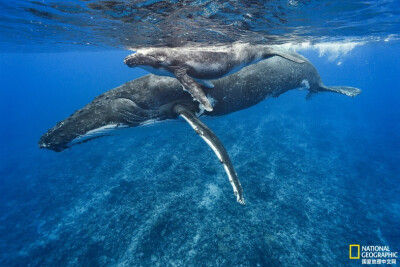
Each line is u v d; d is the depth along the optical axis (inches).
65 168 686.5
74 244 394.6
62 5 280.2
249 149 637.9
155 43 408.8
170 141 713.0
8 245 426.3
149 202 450.6
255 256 335.0
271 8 276.2
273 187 480.7
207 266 326.3
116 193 503.2
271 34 398.9
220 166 541.6
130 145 753.0
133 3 250.7
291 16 315.6
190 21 299.1
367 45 1058.7
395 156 675.4
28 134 1284.4
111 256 359.6
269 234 368.5
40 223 468.8
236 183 218.8
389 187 521.3
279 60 400.5
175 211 419.8
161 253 350.3
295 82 457.4
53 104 2524.6
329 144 729.6
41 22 378.0
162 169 561.0
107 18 311.3
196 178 506.3
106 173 604.7
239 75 348.8
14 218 502.3
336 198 469.7
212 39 362.6
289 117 982.4
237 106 381.1
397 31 645.9
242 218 399.2
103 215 445.4
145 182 519.5
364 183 530.3
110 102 285.9
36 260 382.3
